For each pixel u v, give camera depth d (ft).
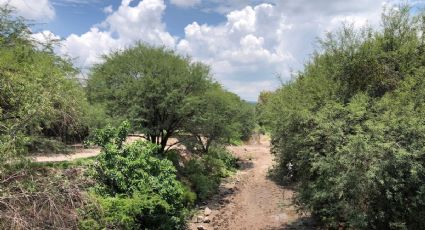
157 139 62.90
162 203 36.19
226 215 50.24
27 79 29.40
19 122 26.68
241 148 126.72
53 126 36.06
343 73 40.60
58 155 46.73
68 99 32.76
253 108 102.01
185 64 60.54
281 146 46.06
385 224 32.76
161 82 56.75
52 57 37.73
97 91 57.21
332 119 35.17
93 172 34.96
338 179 30.50
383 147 28.71
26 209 23.39
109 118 53.26
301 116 39.24
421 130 29.37
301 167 41.24
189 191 51.72
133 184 37.14
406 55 39.19
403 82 35.50
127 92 55.47
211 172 73.67
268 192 63.93
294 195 46.47
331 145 34.40
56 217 24.17
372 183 29.09
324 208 37.45
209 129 67.51
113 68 57.67
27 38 37.50
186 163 66.39
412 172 27.35
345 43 40.93
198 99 59.26
